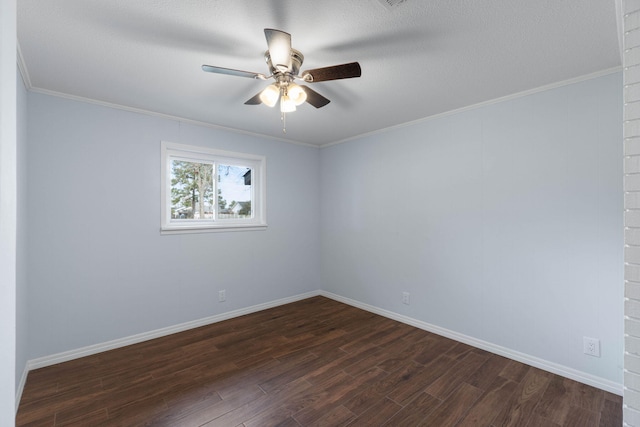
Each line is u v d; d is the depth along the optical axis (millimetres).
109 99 2619
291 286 4129
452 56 1919
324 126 3439
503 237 2604
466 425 1769
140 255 2898
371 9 1486
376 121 3256
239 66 2061
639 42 806
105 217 2709
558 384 2176
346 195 4055
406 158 3334
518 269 2518
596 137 2143
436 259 3074
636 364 790
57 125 2479
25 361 2240
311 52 1867
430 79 2242
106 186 2713
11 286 597
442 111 2938
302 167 4258
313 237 4398
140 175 2896
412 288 3293
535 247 2426
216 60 1976
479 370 2363
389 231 3523
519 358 2502
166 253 3059
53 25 1601
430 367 2410
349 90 2432
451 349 2719
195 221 3365
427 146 3137
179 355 2609
